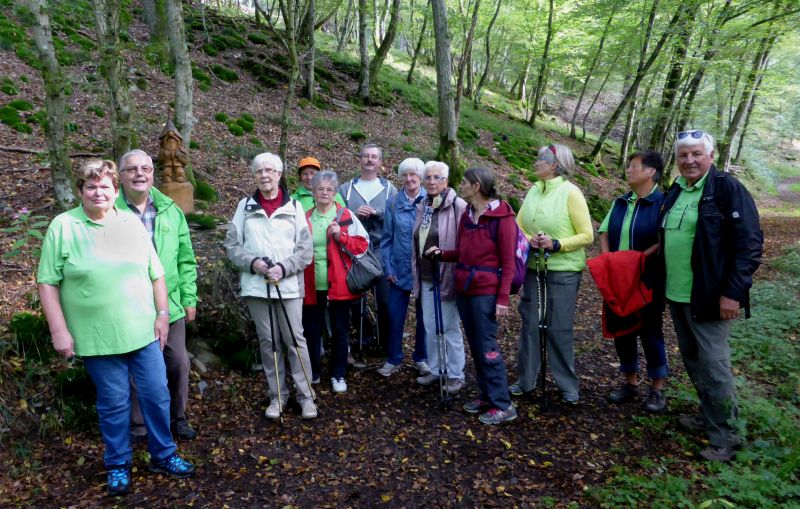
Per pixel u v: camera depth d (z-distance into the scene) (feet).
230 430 10.81
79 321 8.17
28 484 8.88
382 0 69.72
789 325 16.92
